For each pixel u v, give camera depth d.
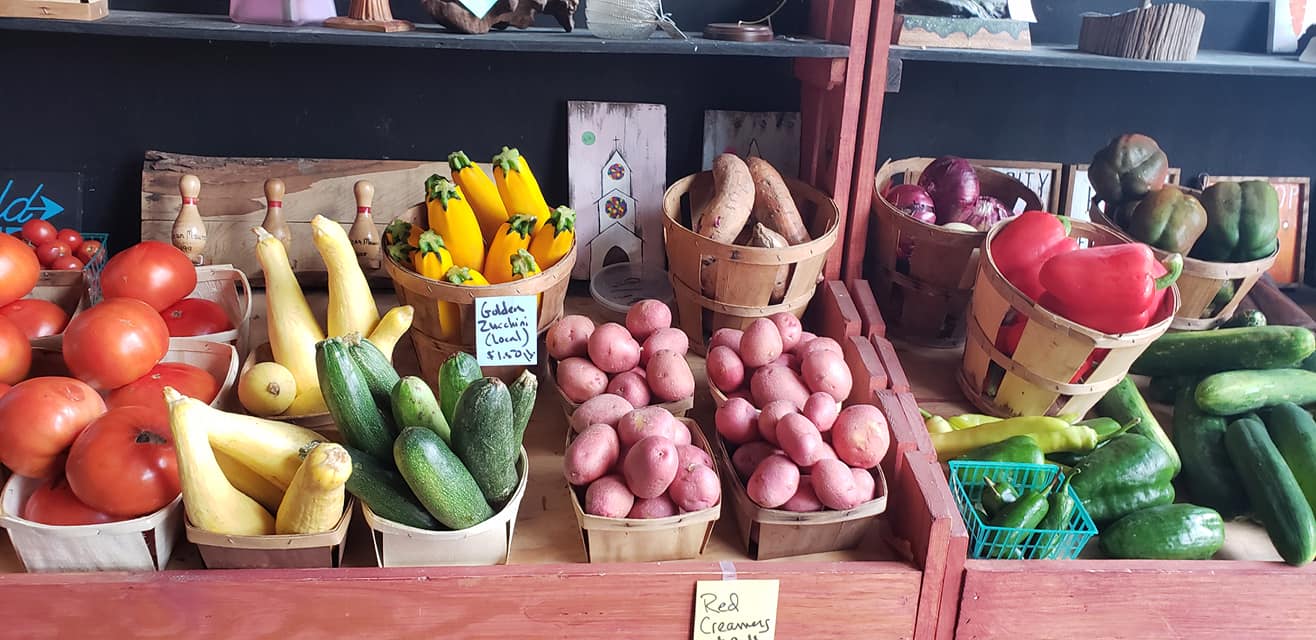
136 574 0.98
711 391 1.27
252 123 1.61
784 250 1.34
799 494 1.07
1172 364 1.42
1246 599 1.10
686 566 1.05
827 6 1.48
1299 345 1.31
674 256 1.43
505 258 1.26
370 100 1.62
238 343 1.35
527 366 1.29
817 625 1.08
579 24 1.54
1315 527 1.10
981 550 1.11
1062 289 1.24
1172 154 1.79
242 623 1.01
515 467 1.07
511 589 1.02
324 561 1.01
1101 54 1.47
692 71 1.66
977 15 1.42
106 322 1.09
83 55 1.53
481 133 1.67
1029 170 1.76
